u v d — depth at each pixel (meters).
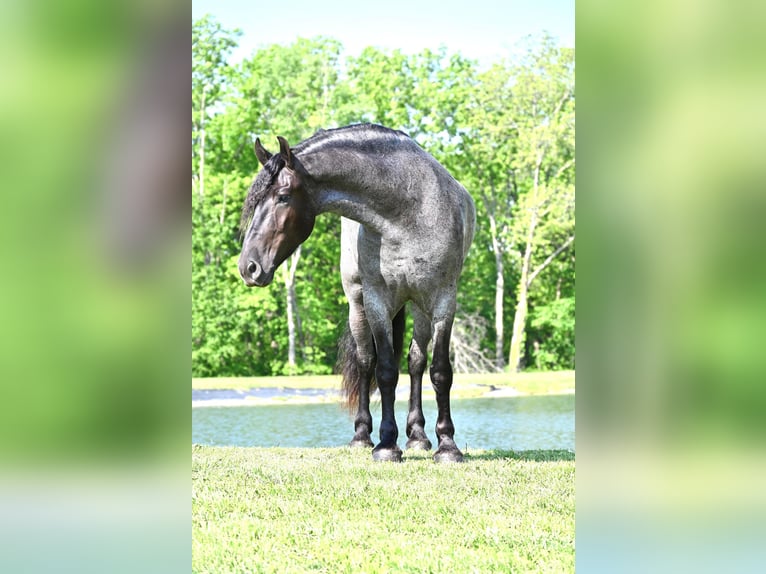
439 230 6.59
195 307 29.39
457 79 33.03
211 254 30.41
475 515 5.01
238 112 31.58
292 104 31.03
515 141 32.06
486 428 12.83
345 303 31.27
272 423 14.17
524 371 31.47
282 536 4.62
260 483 5.96
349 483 5.92
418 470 6.47
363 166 6.36
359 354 8.48
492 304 33.66
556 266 33.38
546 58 31.39
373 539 4.56
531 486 5.80
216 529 4.74
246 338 30.75
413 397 8.12
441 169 6.79
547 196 30.92
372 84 32.72
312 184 6.25
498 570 4.02
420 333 7.66
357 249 6.89
